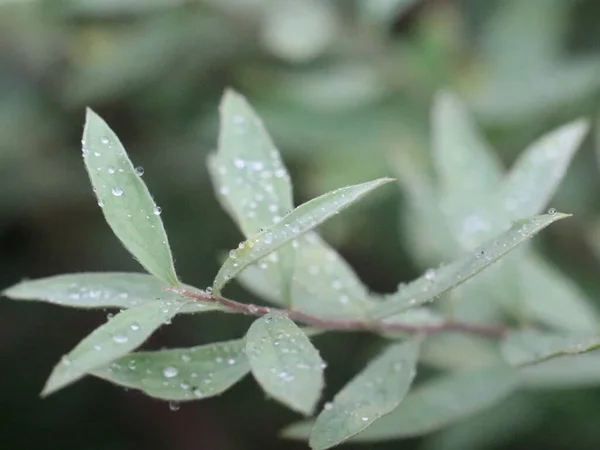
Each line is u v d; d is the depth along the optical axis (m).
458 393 0.38
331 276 0.36
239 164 0.35
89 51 0.56
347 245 0.54
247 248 0.31
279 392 0.30
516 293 0.39
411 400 0.38
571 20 0.54
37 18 0.54
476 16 0.55
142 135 0.57
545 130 0.51
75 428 0.60
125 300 0.32
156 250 0.31
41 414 0.60
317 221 0.31
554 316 0.42
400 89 0.53
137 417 0.61
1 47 0.56
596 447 0.48
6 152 0.54
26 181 0.56
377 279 0.57
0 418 0.59
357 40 0.54
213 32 0.54
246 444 0.61
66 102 0.56
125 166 0.32
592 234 0.49
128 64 0.53
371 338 0.56
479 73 0.53
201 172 0.56
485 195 0.40
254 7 0.52
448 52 0.53
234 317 0.56
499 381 0.38
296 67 0.55
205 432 0.61
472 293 0.40
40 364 0.60
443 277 0.33
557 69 0.51
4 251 0.60
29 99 0.56
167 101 0.55
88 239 0.59
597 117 0.50
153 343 0.57
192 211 0.57
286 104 0.52
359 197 0.31
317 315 0.35
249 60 0.55
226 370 0.32
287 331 0.31
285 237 0.31
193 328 0.57
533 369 0.41
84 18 0.55
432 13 0.54
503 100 0.51
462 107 0.43
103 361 0.31
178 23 0.54
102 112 0.56
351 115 0.52
